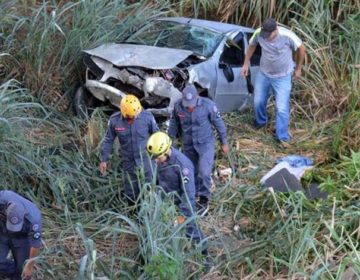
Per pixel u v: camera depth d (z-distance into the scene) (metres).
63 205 8.32
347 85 12.02
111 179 8.78
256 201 8.61
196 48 10.88
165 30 11.34
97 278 6.21
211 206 8.62
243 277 6.96
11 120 8.84
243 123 11.21
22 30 11.16
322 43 12.86
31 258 6.35
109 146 8.27
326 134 11.11
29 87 10.83
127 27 11.70
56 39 11.16
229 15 13.60
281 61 10.56
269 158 10.16
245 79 11.23
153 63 10.07
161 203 6.84
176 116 8.49
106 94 10.23
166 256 6.35
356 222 7.55
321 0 13.07
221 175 9.48
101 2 11.70
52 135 9.76
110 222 8.06
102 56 10.36
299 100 12.31
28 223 6.27
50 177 8.46
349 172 9.12
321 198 8.64
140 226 7.13
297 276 6.77
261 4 13.48
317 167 9.70
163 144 7.11
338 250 7.05
